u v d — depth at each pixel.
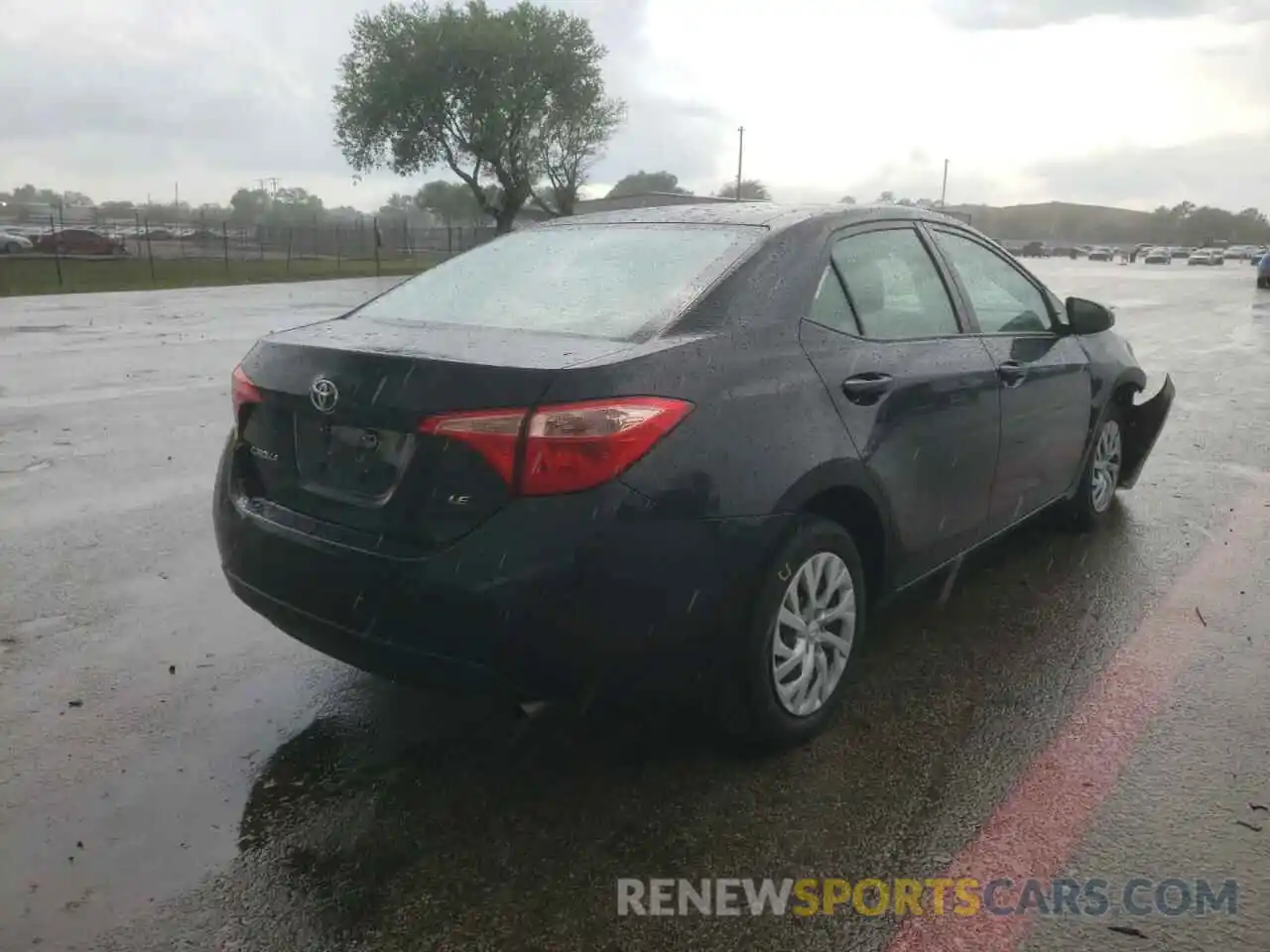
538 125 45.88
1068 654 3.98
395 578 2.77
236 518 3.22
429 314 3.50
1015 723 3.46
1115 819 2.92
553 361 2.77
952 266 4.15
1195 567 4.91
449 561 2.70
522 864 2.73
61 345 13.41
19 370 11.13
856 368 3.38
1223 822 2.90
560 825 2.90
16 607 4.43
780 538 3.03
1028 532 5.43
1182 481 6.50
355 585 2.85
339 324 3.48
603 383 2.72
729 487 2.89
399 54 43.44
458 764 3.22
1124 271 50.09
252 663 3.92
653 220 3.84
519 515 2.67
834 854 2.77
